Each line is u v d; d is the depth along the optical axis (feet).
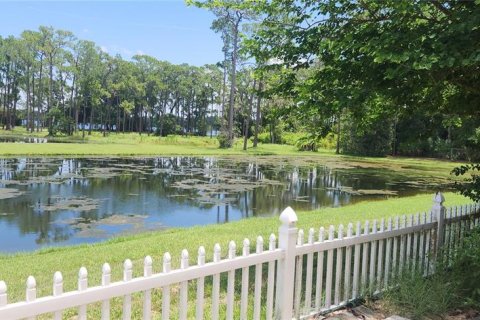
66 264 21.04
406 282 15.07
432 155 151.53
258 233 28.17
